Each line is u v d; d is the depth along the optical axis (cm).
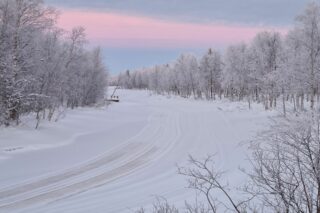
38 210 1278
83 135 3158
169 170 1923
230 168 1873
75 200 1392
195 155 2327
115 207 1286
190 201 1290
